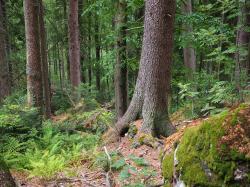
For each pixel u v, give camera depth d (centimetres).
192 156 297
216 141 280
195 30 1138
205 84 987
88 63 2677
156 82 838
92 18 2536
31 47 1311
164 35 828
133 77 1712
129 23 1160
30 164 756
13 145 816
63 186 638
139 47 1210
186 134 318
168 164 342
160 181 549
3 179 495
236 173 264
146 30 849
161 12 819
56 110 1967
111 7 1158
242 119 279
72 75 2000
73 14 1973
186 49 1304
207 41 829
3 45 1791
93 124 1086
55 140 902
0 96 1745
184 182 297
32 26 1309
